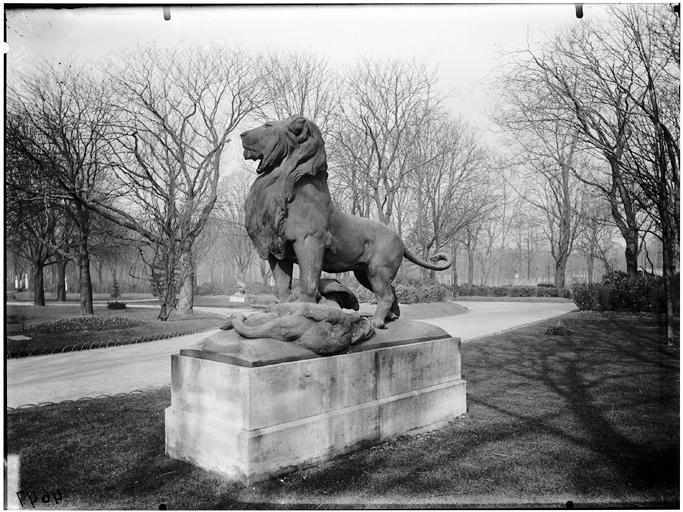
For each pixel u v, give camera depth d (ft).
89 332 34.76
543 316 53.52
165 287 46.85
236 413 9.85
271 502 9.16
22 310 43.34
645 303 40.37
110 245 55.36
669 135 22.24
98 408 16.16
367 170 55.83
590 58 28.55
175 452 11.25
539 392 18.37
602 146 26.30
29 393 18.89
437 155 62.03
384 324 13.64
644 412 15.49
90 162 41.24
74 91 39.47
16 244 42.27
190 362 11.01
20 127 35.45
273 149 11.75
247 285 97.45
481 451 12.00
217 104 50.47
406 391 13.03
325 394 10.98
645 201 27.71
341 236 12.91
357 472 10.49
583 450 12.16
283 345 10.49
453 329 41.32
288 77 51.16
